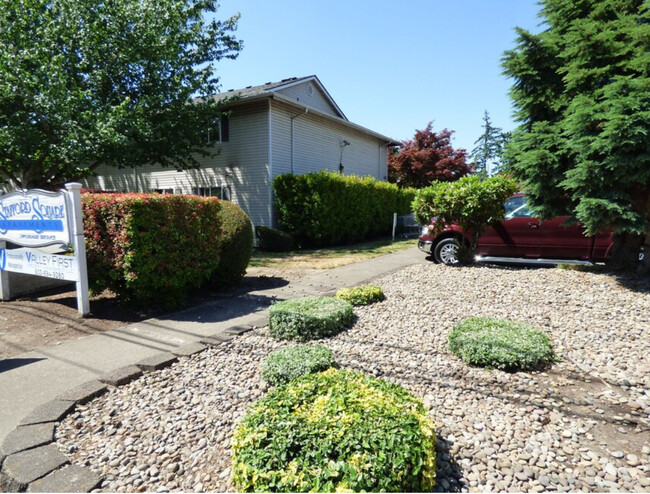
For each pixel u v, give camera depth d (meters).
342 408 1.83
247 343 3.84
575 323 4.05
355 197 14.34
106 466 2.02
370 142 19.64
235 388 2.87
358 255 10.94
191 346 3.72
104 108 10.49
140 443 2.22
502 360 3.03
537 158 5.88
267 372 2.88
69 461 2.04
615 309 4.39
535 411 2.48
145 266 4.73
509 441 2.18
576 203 6.13
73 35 10.42
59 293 6.12
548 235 7.30
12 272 5.73
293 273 8.01
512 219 7.58
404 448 1.60
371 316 4.53
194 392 2.83
